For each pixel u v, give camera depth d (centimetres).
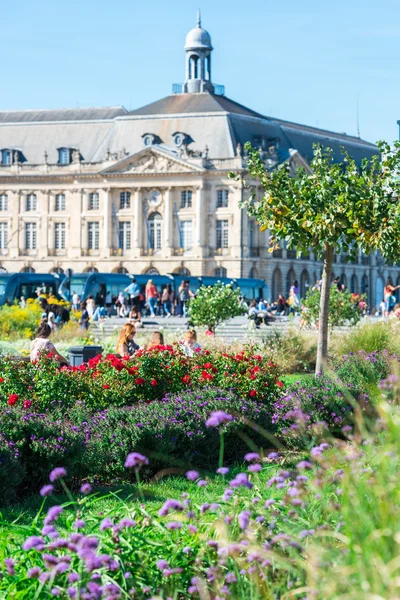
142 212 12062
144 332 4797
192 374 1964
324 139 13025
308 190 2652
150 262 12012
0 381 1800
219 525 854
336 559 710
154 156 11919
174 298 8775
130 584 797
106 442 1558
